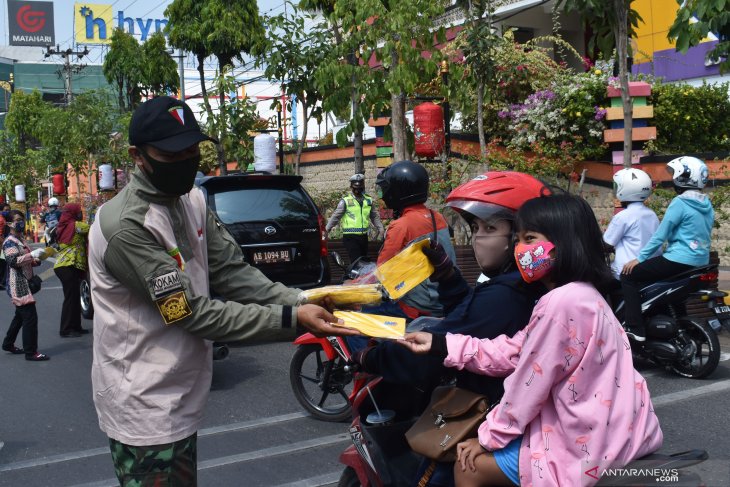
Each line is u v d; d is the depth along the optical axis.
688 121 12.82
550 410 2.42
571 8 9.31
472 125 14.52
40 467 5.08
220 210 8.61
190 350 2.63
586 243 2.42
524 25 19.31
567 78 12.98
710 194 10.26
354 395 3.71
